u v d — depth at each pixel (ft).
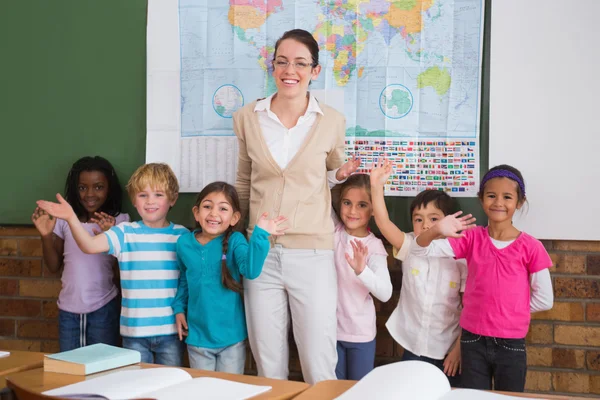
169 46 8.50
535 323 7.77
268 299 7.22
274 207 7.18
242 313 7.48
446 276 7.31
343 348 7.59
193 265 7.27
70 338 8.22
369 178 7.72
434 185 7.94
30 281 9.04
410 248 7.36
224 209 7.21
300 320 7.14
